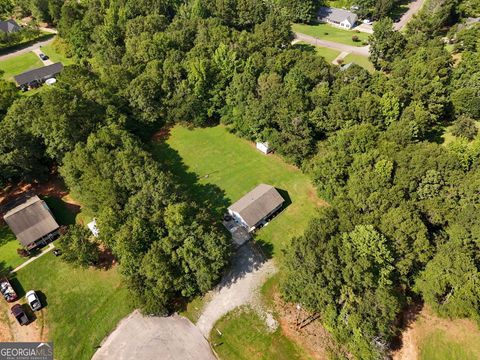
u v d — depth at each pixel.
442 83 90.25
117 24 117.75
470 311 49.62
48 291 59.28
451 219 56.69
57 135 71.19
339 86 87.38
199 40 109.38
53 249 64.62
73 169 67.06
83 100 80.00
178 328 55.78
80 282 60.78
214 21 117.56
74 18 126.62
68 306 57.62
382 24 111.94
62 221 69.94
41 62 124.62
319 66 91.75
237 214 69.38
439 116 87.69
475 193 56.50
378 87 84.75
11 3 157.88
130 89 88.25
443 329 54.16
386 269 50.91
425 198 60.28
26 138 71.19
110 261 63.88
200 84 90.00
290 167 84.12
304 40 141.88
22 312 54.81
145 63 101.56
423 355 51.75
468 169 63.50
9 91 89.69
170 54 100.19
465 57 95.44
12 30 134.88
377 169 63.03
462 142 66.12
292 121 78.88
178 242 56.84
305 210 73.88
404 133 71.81
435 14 126.94
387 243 53.59
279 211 73.88
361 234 51.78
